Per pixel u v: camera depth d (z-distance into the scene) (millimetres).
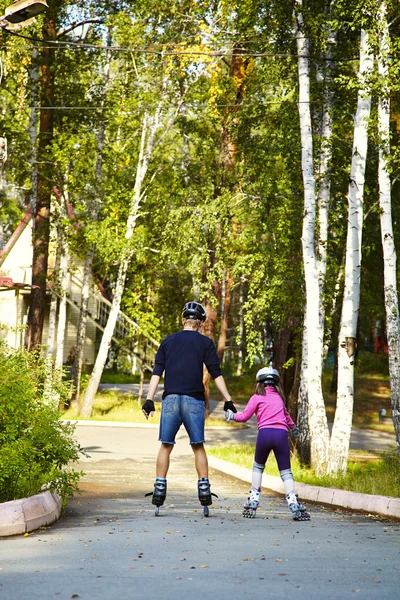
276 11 18625
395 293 16422
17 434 9648
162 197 34125
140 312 36750
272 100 25594
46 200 33906
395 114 20406
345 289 16609
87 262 35812
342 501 12320
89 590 4852
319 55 19328
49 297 45688
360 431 32875
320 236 19875
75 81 33531
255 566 5727
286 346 22469
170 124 33250
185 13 29672
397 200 29875
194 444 9031
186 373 8930
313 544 6984
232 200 25594
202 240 26125
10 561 6039
